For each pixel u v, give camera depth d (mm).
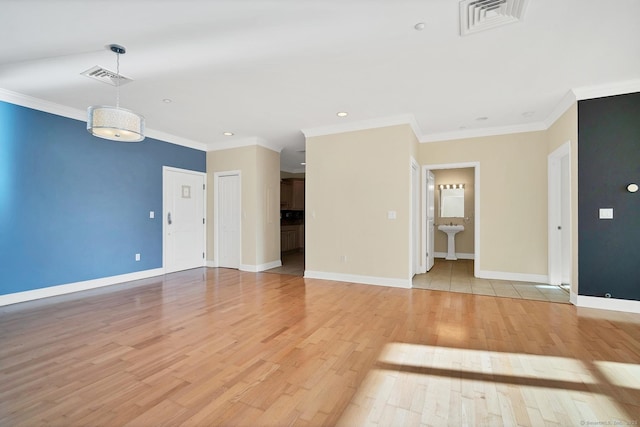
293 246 9281
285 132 5410
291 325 2943
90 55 2742
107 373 2059
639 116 3238
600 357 2275
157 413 1646
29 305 3613
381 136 4621
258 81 3281
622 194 3309
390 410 1673
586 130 3455
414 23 2268
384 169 4605
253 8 2102
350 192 4844
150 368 2125
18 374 2043
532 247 4766
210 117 4551
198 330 2822
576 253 3547
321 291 4246
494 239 4988
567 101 3713
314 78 3207
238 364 2182
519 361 2219
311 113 4352
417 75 3131
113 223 4742
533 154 4750
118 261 4801
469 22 2254
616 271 3350
